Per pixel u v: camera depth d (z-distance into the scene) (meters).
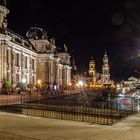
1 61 65.88
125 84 137.62
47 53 100.38
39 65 101.25
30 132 16.22
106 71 175.62
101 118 23.55
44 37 102.19
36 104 35.19
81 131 16.61
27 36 103.56
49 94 64.94
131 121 20.77
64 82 126.88
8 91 61.53
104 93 61.00
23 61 84.62
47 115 26.20
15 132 16.17
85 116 25.44
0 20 67.94
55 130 16.94
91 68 183.62
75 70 165.25
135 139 14.20
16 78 78.75
